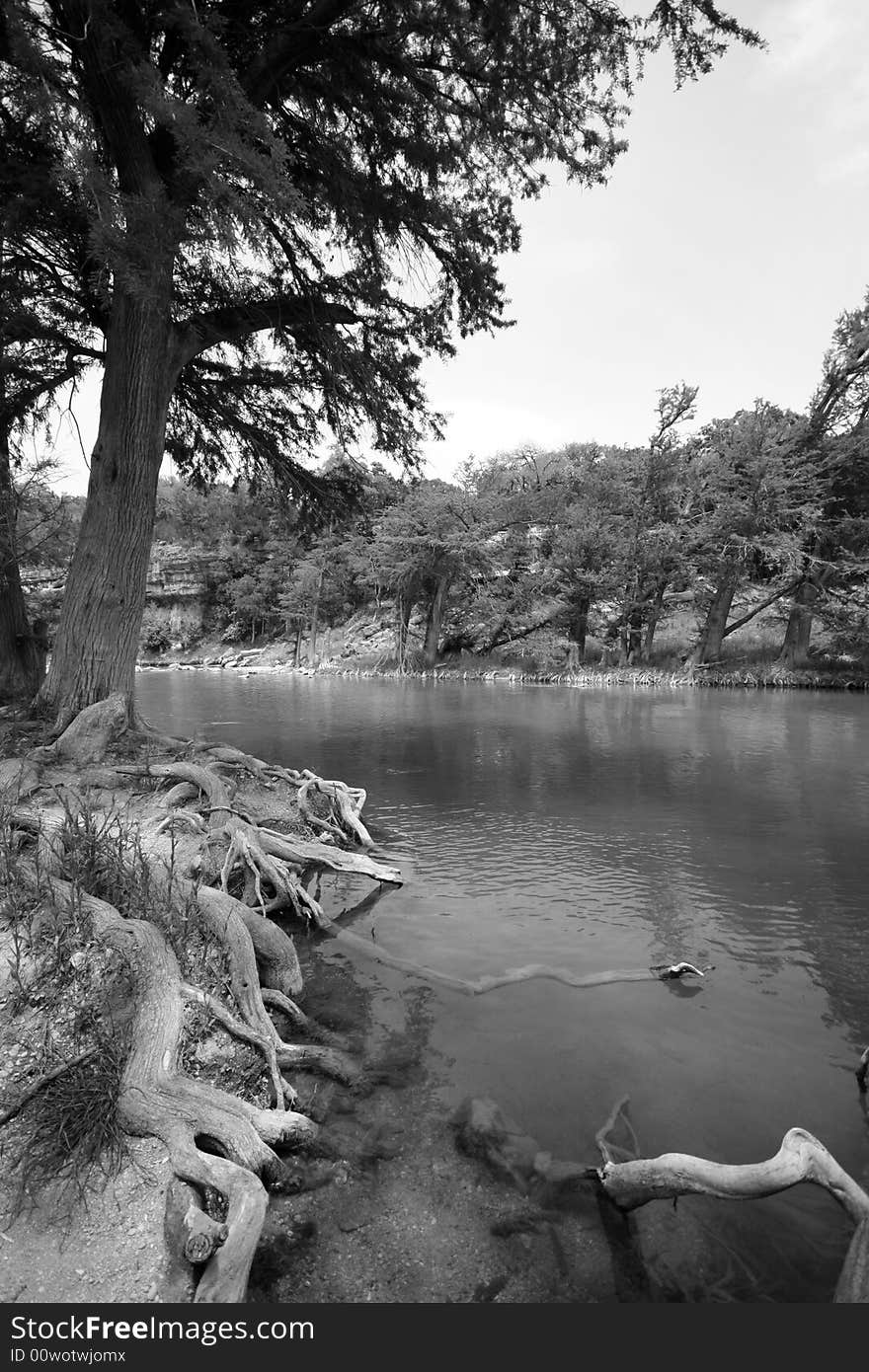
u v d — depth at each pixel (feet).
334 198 35.81
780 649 132.36
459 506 141.08
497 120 35.55
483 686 121.39
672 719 68.54
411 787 36.32
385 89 32.58
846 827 28.60
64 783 26.45
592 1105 11.22
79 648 31.35
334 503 48.75
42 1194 8.84
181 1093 10.39
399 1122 10.86
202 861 19.89
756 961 16.48
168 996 12.42
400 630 158.40
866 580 117.70
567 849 25.68
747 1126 10.68
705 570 126.82
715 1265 8.40
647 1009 14.33
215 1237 7.95
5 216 29.09
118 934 13.71
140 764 28.30
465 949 17.24
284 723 61.98
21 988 12.52
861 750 48.70
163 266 24.11
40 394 38.75
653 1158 9.50
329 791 29.25
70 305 36.17
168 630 222.69
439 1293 7.97
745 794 34.81
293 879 19.99
